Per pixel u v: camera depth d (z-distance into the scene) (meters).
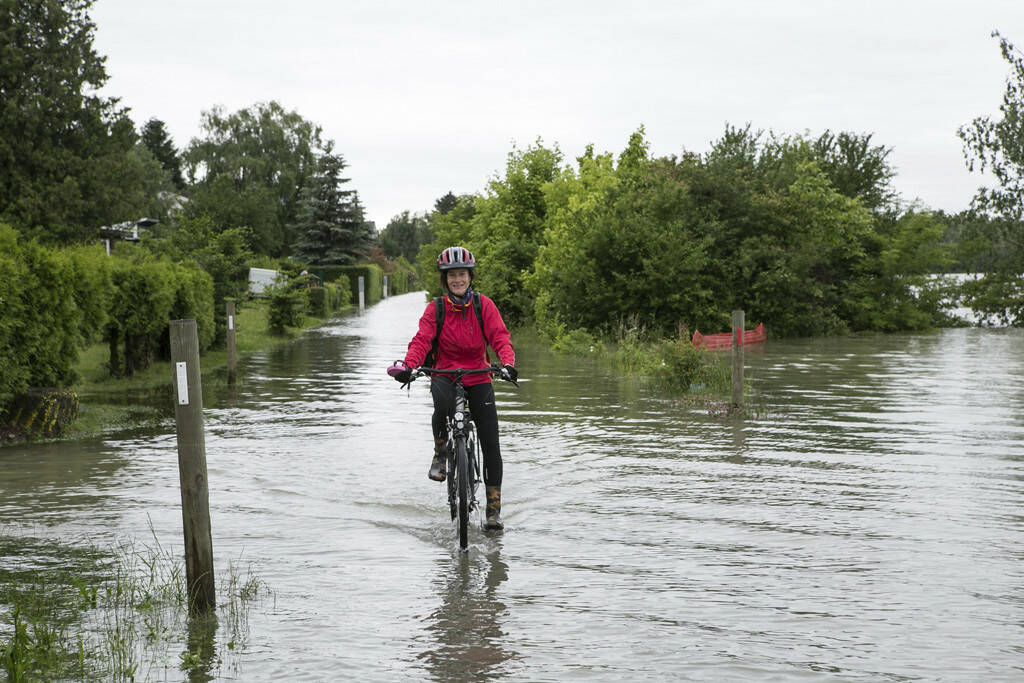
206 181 81.81
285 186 81.88
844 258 35.84
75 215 40.91
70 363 10.96
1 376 9.67
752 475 8.11
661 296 26.41
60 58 41.66
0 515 6.68
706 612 4.64
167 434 10.34
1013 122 32.91
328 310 45.59
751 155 36.75
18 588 5.05
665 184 28.44
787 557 5.61
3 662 3.96
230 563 5.51
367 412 12.45
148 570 5.39
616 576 5.24
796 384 15.64
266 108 84.00
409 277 100.06
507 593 4.95
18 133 41.00
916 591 4.96
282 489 7.59
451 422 6.13
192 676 3.87
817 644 4.20
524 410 12.38
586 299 26.44
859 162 42.19
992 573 5.27
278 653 4.12
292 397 14.14
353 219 70.94
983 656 4.05
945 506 6.93
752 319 30.03
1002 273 36.56
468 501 6.25
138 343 16.08
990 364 19.86
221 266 23.00
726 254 29.86
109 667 3.96
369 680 3.83
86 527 6.37
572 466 8.53
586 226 27.61
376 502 7.13
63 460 8.77
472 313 6.39
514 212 35.28
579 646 4.19
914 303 35.75
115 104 43.94
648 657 4.06
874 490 7.49
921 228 36.38
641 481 7.87
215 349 22.91
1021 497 7.22
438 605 4.76
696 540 6.01
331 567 5.44
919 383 15.80
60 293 10.54
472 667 3.96
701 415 11.88
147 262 17.09
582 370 18.23
